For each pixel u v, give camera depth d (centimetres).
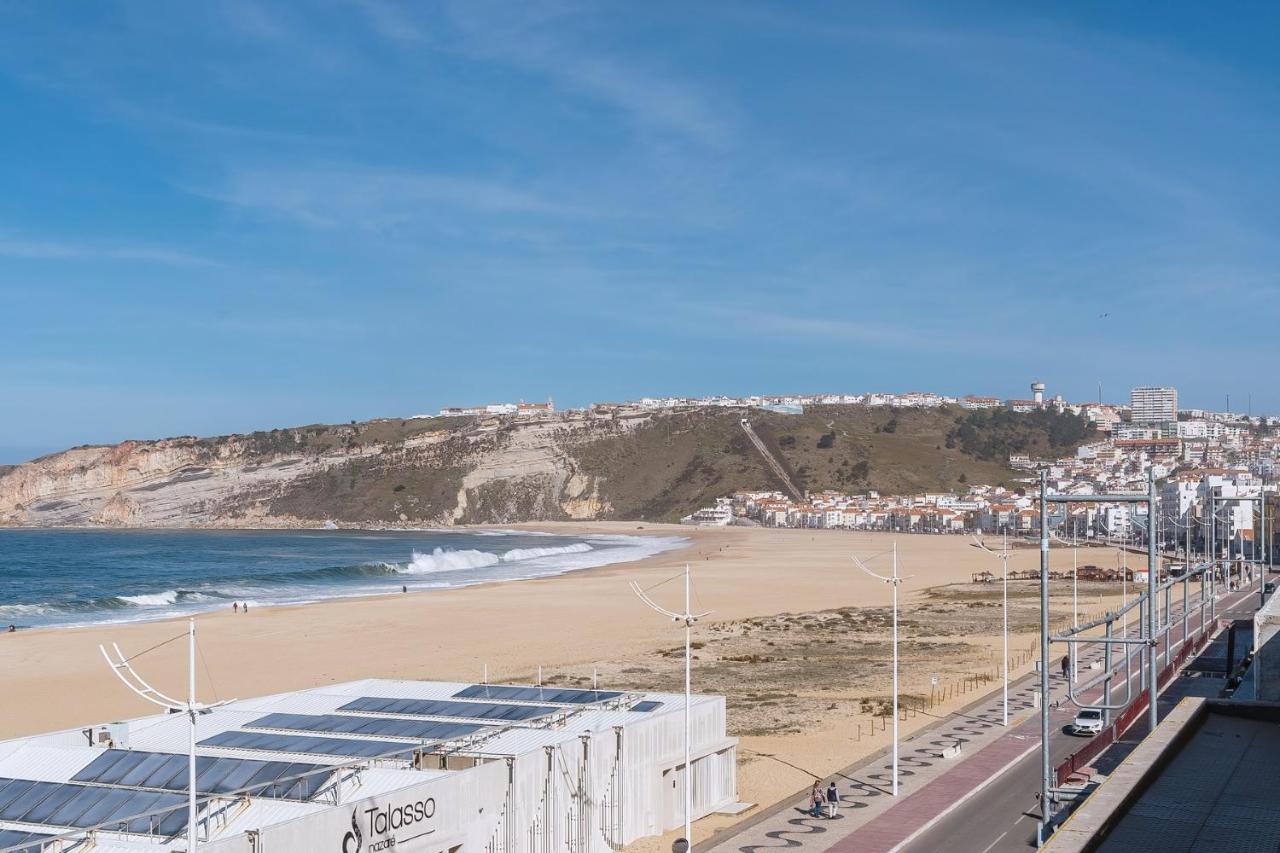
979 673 9425
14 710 8031
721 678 9369
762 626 12925
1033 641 11431
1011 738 6888
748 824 5194
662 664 10106
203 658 10425
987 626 12875
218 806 3850
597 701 5584
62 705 8212
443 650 10962
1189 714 3047
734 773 5697
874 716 7700
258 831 3412
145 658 10406
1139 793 2441
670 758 5194
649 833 5031
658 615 13975
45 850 3528
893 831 5019
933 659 10319
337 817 3644
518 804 4350
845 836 4962
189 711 2811
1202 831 2217
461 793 4125
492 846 4253
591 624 13050
